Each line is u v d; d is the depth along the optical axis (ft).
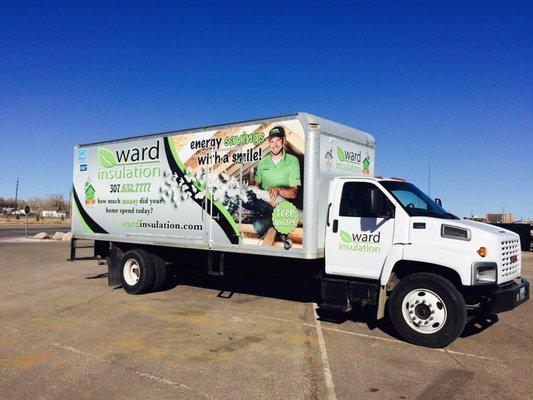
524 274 50.67
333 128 27.68
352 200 25.89
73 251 40.83
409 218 23.85
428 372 19.39
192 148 32.19
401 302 23.41
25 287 39.06
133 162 36.06
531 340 24.45
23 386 17.38
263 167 28.25
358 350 22.22
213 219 30.78
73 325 26.25
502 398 16.84
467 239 22.45
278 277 29.78
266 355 21.27
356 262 25.31
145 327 25.90
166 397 16.49
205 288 38.32
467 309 24.22
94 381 17.90
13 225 210.38
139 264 35.17
